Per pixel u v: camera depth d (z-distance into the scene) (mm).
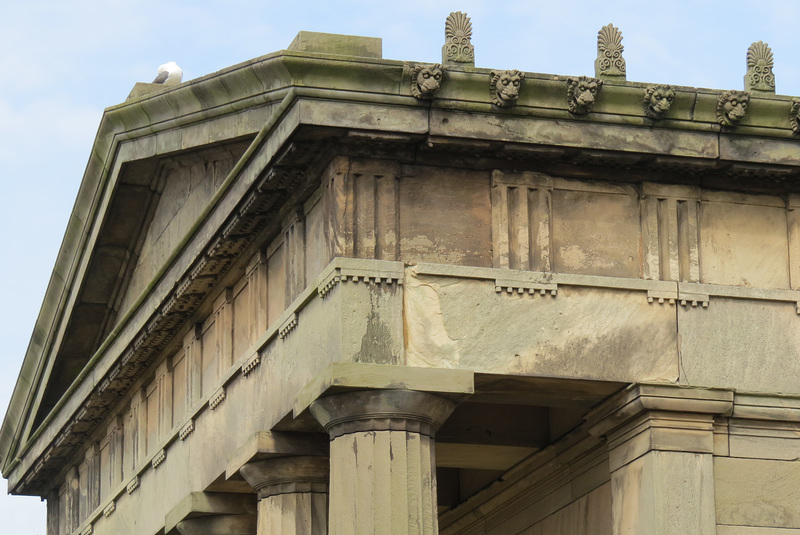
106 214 65500
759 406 49906
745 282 51125
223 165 58844
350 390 46719
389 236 48500
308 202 51344
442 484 66688
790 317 51094
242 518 58312
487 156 49625
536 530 59875
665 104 49406
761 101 50375
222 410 57062
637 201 50969
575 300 49406
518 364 48375
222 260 56531
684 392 49219
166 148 59656
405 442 46625
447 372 47188
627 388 49406
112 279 69562
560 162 50156
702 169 50750
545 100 48938
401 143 48500
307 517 51906
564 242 50062
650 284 50000
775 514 49438
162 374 65062
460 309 48375
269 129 49188
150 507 64188
